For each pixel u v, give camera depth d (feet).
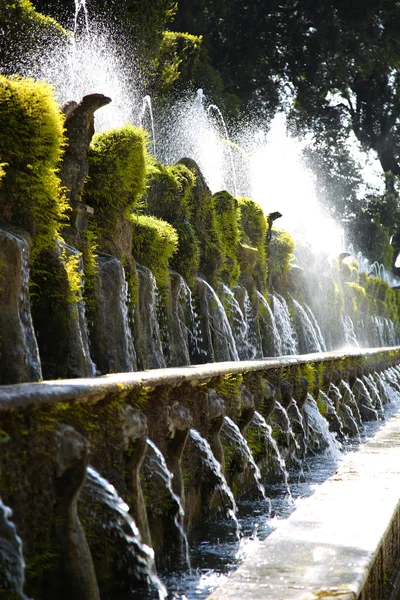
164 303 28.73
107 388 13.46
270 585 11.26
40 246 18.89
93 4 68.03
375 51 137.18
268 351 44.52
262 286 45.27
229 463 22.72
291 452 31.22
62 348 19.21
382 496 17.42
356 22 132.26
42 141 18.49
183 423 17.29
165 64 81.76
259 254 45.27
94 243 23.94
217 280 36.70
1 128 18.10
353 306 75.61
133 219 27.73
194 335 32.81
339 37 134.10
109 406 13.94
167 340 28.76
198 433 19.53
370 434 41.98
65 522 11.82
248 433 25.27
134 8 69.72
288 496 24.82
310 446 34.32
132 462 14.55
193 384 19.08
